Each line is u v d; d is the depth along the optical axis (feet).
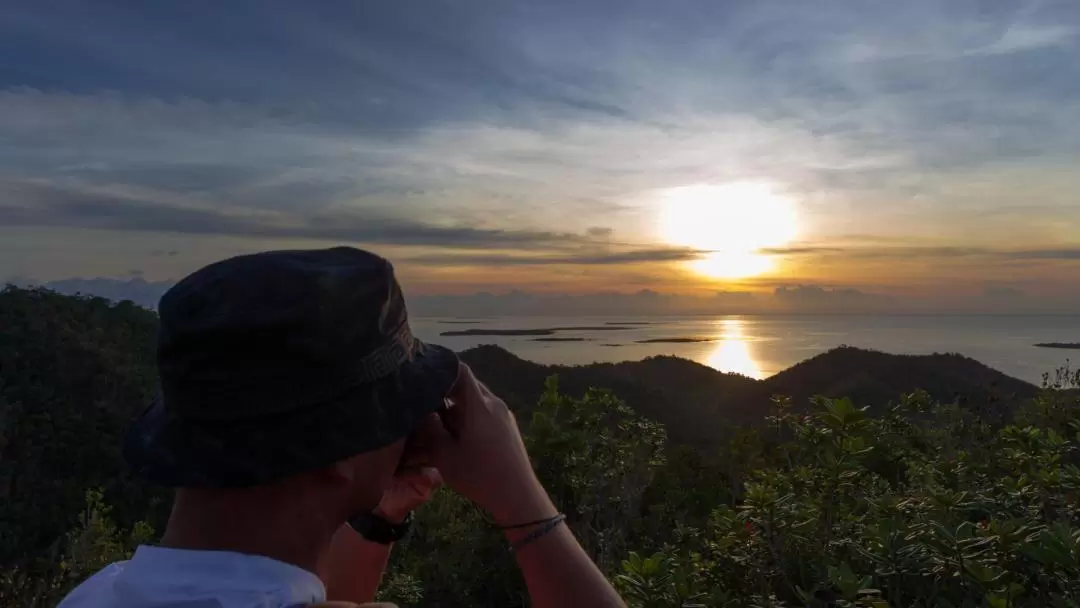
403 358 3.12
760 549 8.37
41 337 181.88
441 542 15.62
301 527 2.88
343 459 2.82
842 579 6.53
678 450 27.07
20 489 135.23
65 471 145.89
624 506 14.83
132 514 118.73
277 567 2.76
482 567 14.69
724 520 9.12
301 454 2.75
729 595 8.42
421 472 3.82
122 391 178.91
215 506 2.85
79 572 17.28
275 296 2.75
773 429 15.31
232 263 2.97
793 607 7.95
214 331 2.70
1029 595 6.81
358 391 2.86
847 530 8.76
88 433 155.12
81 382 173.27
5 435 146.30
